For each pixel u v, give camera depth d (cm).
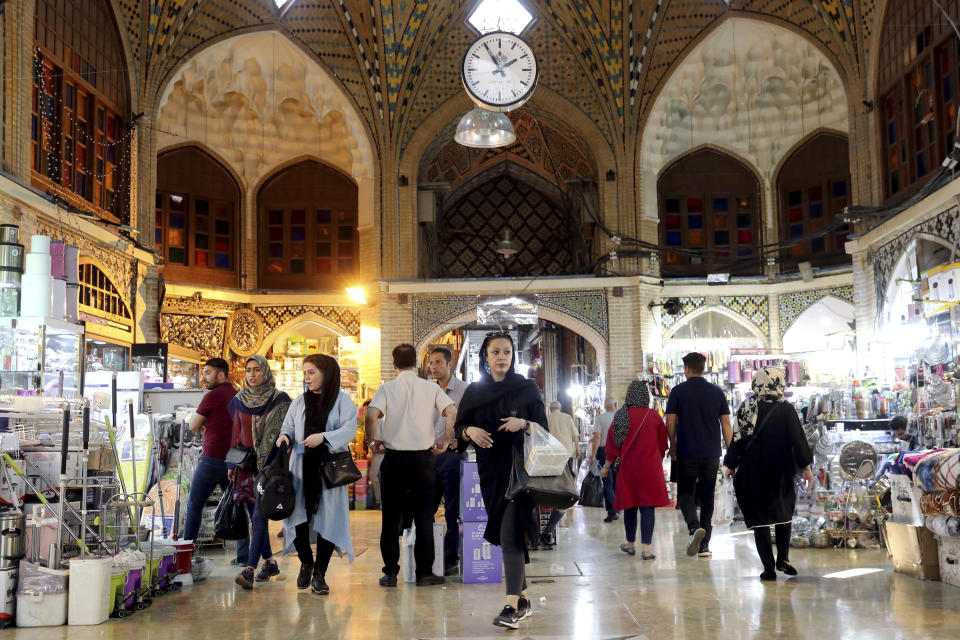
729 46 1638
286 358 1714
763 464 613
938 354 825
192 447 830
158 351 1268
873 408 1080
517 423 473
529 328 2105
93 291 1279
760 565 691
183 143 1672
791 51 1619
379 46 1631
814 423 963
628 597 560
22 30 1040
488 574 629
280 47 1636
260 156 1758
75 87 1249
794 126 1703
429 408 618
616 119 1661
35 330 730
